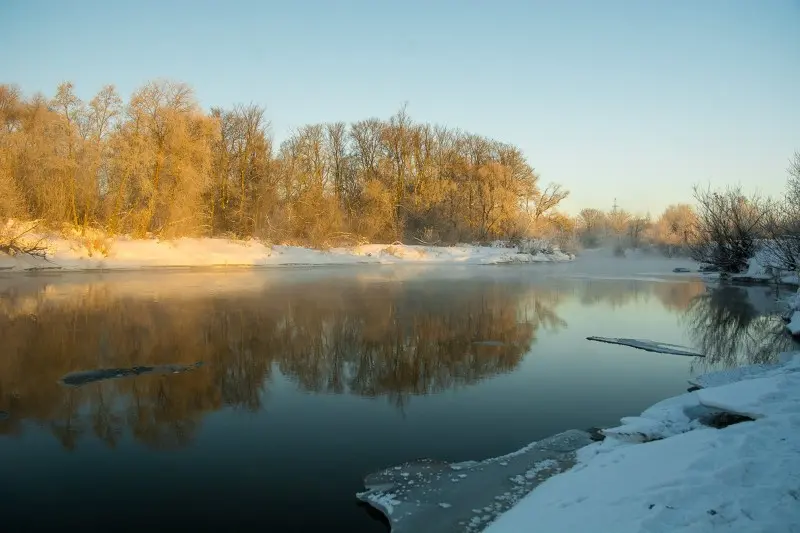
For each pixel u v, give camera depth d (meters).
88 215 34.19
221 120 45.88
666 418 7.18
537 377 10.81
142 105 34.00
